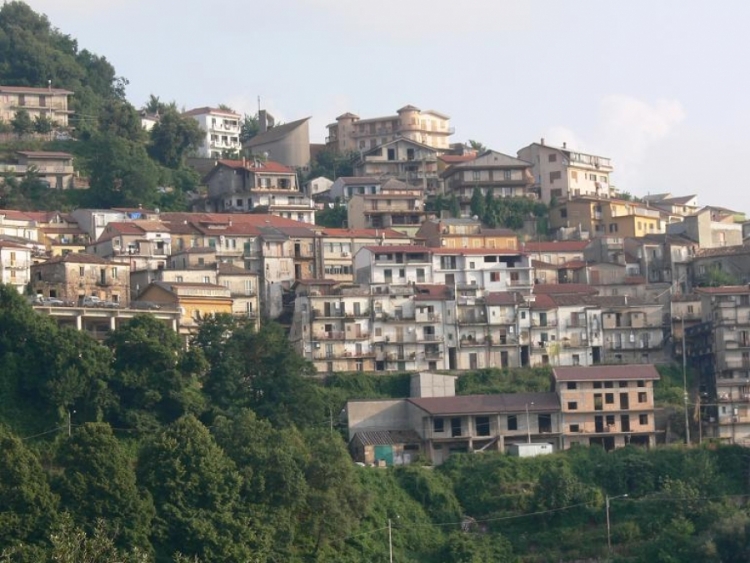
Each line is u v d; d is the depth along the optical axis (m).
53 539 172.88
